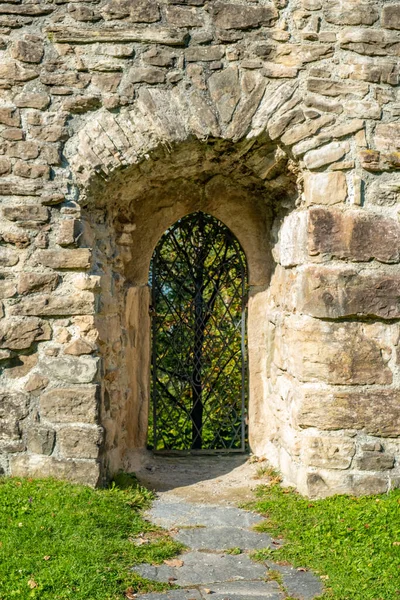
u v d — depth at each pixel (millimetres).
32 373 4359
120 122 4383
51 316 4359
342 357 4332
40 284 4348
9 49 4359
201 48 4395
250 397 5523
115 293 5004
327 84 4379
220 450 5645
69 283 4375
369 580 3219
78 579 3148
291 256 4668
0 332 4328
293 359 4539
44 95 4367
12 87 4359
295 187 4691
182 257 5672
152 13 4367
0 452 4352
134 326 5379
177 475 5102
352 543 3617
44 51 4367
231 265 5664
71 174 4395
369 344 4344
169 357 5680
